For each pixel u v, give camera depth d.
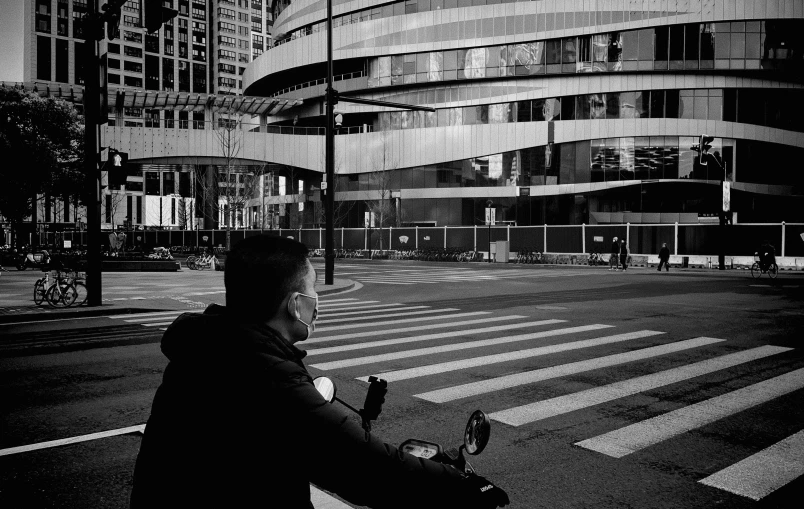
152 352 8.98
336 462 1.34
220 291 18.55
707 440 5.02
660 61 50.16
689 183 50.06
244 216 74.88
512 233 45.28
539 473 4.30
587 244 41.69
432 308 14.55
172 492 1.46
